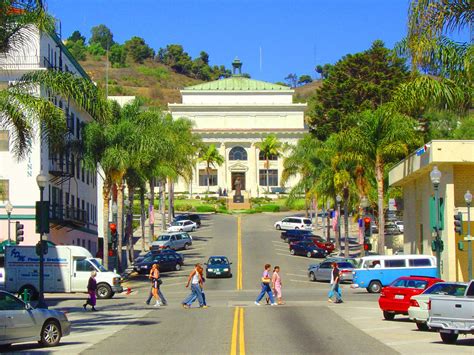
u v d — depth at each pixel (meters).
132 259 62.38
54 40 54.59
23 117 27.62
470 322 20.17
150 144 49.62
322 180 65.94
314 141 75.75
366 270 42.06
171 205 94.81
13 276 40.44
